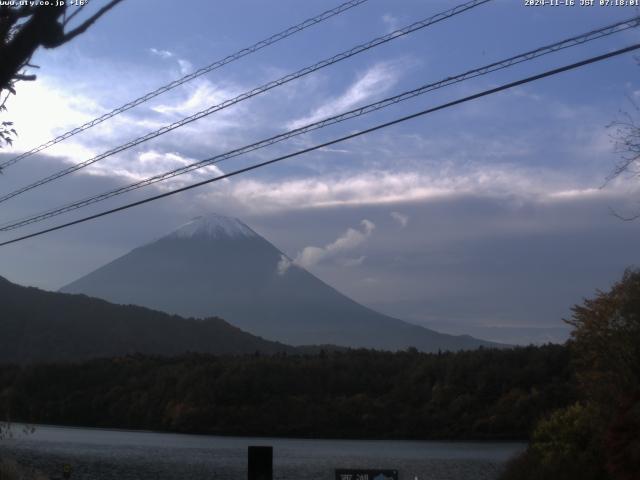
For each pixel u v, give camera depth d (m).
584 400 35.69
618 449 20.98
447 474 60.19
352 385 109.62
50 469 59.25
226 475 60.91
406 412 101.62
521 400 91.31
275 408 105.50
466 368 101.62
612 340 27.12
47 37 6.11
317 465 67.75
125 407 111.62
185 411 105.94
